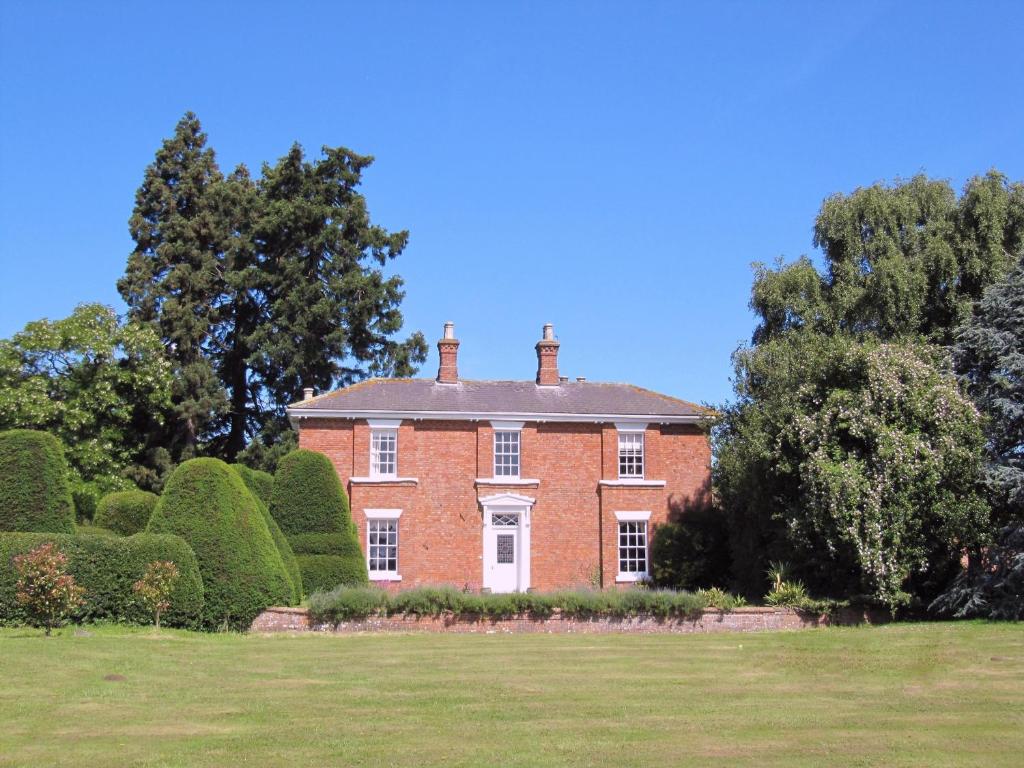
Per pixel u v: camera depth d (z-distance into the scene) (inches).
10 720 500.7
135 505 1189.1
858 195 1354.6
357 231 2084.2
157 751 439.8
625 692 592.4
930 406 975.6
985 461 988.6
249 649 778.8
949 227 1288.1
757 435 1113.4
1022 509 981.8
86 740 459.8
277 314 2020.2
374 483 1391.5
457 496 1412.4
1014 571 930.7
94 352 1717.5
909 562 962.1
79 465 1695.4
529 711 533.0
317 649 784.9
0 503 917.2
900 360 1006.4
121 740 460.8
